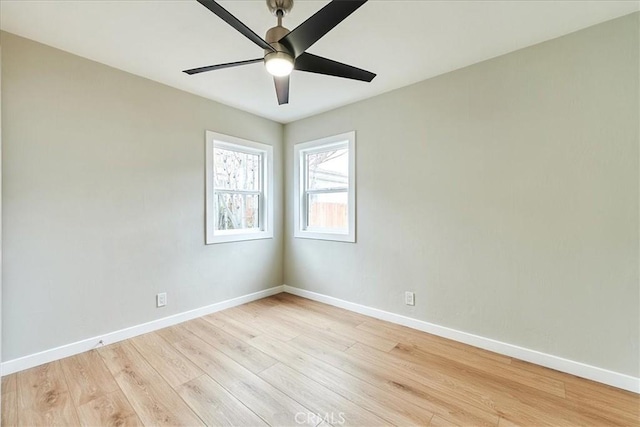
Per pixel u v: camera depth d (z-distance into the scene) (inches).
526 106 89.3
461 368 86.3
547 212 86.5
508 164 92.8
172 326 115.9
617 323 77.3
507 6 71.7
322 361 90.1
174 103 117.0
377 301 125.6
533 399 72.6
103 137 99.1
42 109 87.3
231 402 71.3
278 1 66.9
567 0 69.7
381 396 73.7
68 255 92.4
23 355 84.4
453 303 104.9
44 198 87.9
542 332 87.8
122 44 88.0
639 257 74.4
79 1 69.6
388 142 121.1
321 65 73.2
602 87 78.2
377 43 87.5
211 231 129.9
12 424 63.9
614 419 65.8
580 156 81.4
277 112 145.0
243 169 148.0
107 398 72.3
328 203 147.9
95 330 97.8
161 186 113.7
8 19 76.3
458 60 96.9
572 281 83.1
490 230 96.6
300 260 156.3
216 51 92.1
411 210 114.8
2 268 81.0
